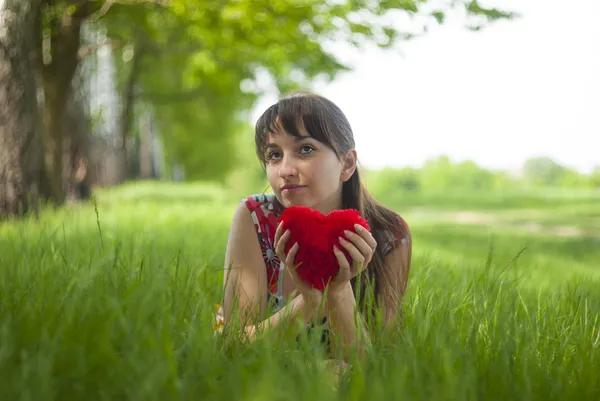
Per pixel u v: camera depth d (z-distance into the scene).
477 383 1.71
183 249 4.45
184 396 1.45
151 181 44.62
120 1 12.11
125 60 23.94
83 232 5.87
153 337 1.63
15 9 9.53
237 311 2.12
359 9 9.88
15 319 1.81
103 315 1.82
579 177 66.12
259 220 2.70
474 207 31.94
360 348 2.05
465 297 2.47
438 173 58.12
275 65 17.39
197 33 13.38
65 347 1.58
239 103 30.31
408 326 2.20
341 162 2.42
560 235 16.08
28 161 9.52
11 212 9.27
